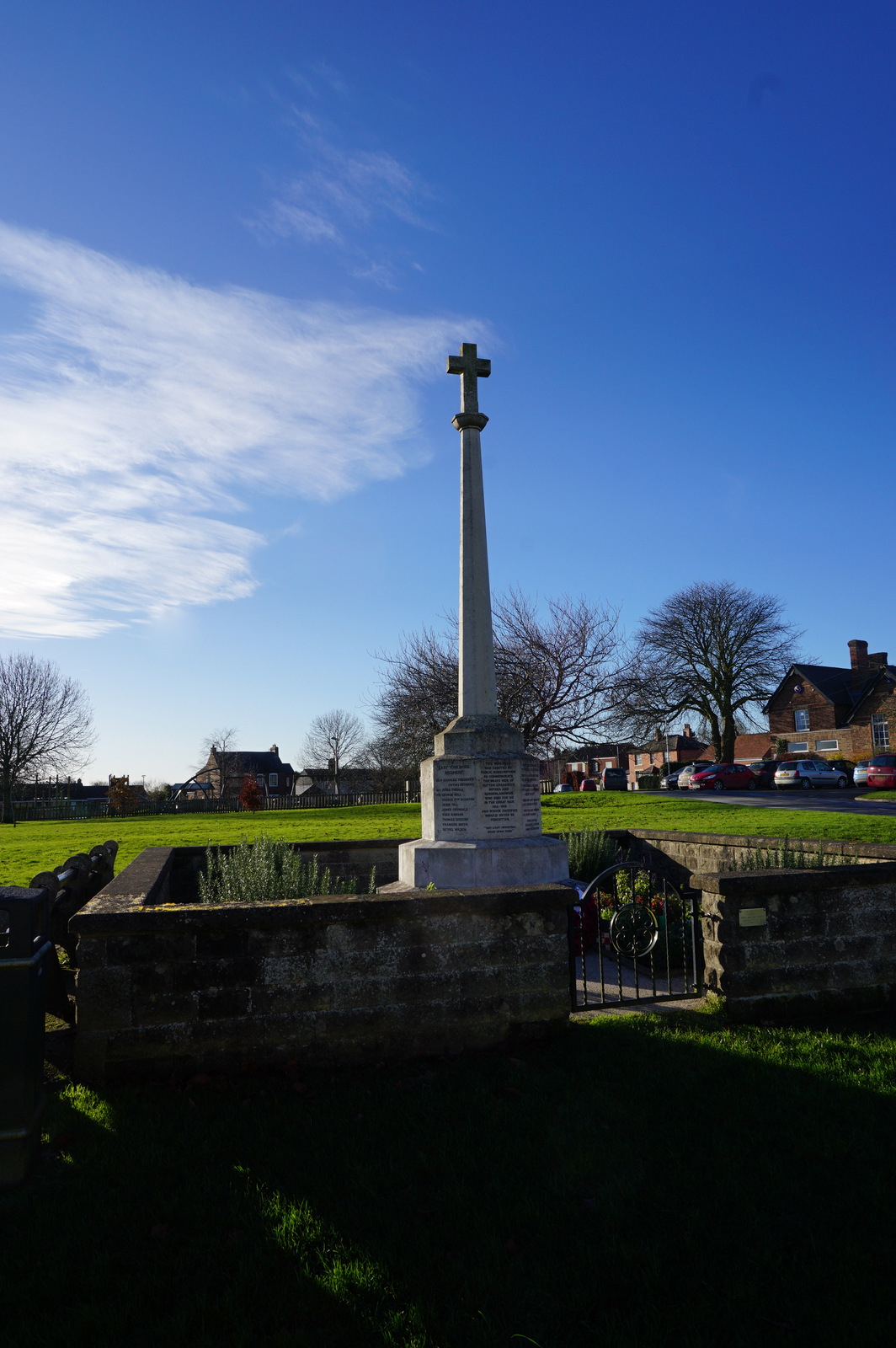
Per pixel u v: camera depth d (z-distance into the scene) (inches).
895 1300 105.3
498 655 1267.2
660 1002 227.6
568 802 1186.6
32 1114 137.5
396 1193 129.9
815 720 2094.0
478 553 323.6
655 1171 136.7
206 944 179.6
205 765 3341.5
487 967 192.4
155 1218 123.9
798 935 217.2
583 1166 136.9
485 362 335.9
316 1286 107.8
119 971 176.2
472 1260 113.3
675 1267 112.4
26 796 2304.4
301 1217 122.9
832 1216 123.6
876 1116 153.9
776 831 561.6
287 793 3208.7
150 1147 143.9
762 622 1845.5
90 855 277.6
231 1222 122.6
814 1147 142.9
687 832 366.6
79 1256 115.6
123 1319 102.2
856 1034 200.8
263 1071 178.1
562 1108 157.5
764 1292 107.4
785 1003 213.9
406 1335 99.5
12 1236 120.0
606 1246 116.4
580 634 1293.1
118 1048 174.9
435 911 188.1
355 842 368.5
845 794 1250.0
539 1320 102.7
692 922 235.1
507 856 290.5
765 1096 163.5
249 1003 179.9
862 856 274.4
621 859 384.8
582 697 1288.1
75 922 173.8
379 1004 185.5
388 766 1851.6
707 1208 126.0
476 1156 140.6
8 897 136.3
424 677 1278.3
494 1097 165.0
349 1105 162.1
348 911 182.4
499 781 301.9
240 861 313.3
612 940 231.8
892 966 223.5
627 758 2970.0
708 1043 192.7
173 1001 177.5
